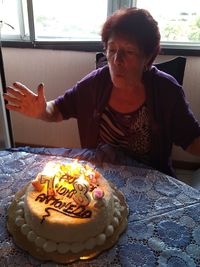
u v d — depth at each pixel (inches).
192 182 66.1
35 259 27.5
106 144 46.0
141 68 39.7
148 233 30.7
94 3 69.5
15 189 36.1
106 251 28.6
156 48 40.2
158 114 44.8
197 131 44.9
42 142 87.0
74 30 73.3
